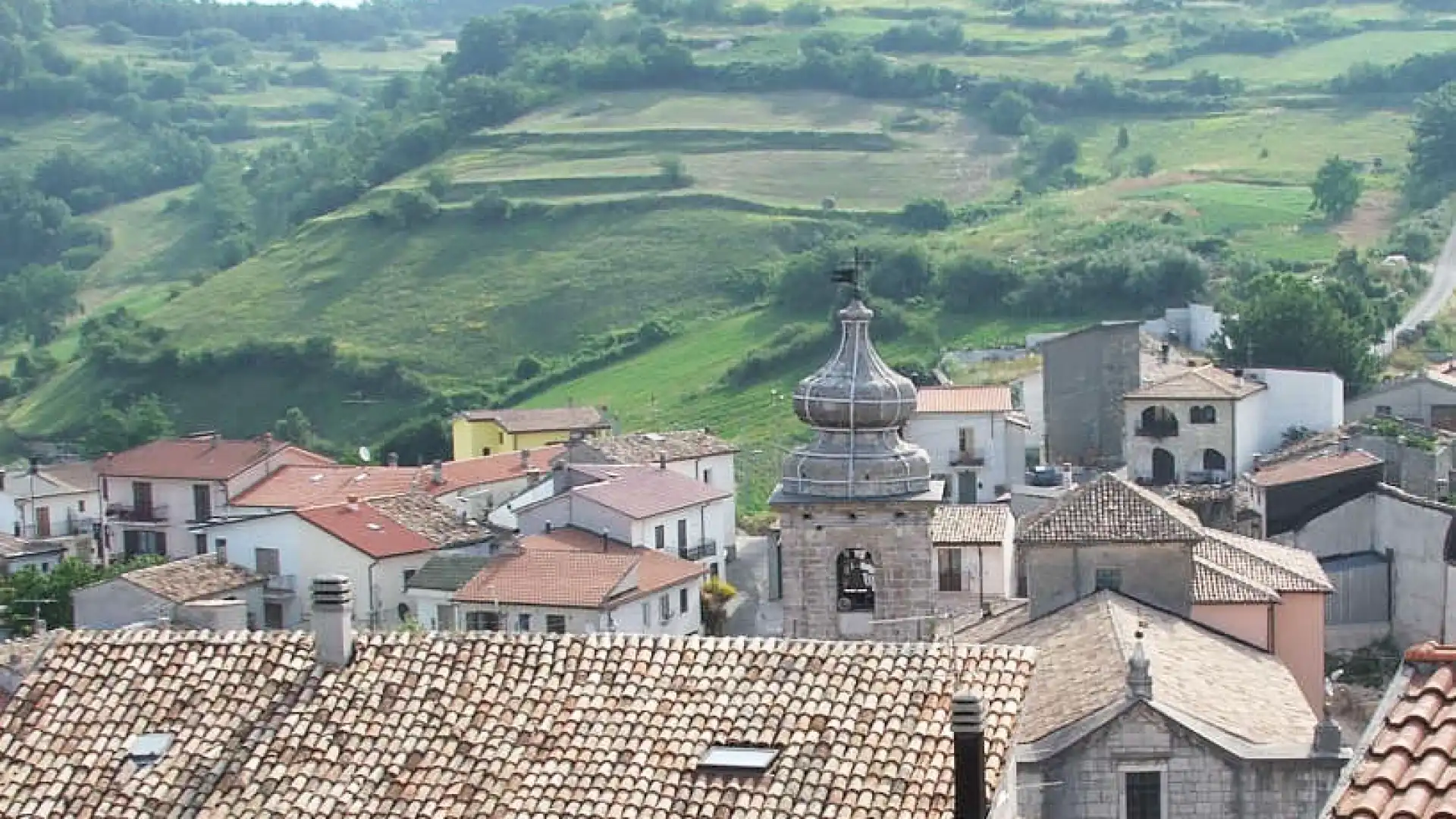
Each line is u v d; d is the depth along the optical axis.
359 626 142.38
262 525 150.12
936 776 52.59
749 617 155.88
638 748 55.00
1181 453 179.38
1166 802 72.75
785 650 57.94
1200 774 72.56
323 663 59.78
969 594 140.00
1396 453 163.12
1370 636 139.88
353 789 55.09
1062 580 98.81
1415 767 32.53
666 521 158.12
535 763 55.06
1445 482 162.00
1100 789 73.00
